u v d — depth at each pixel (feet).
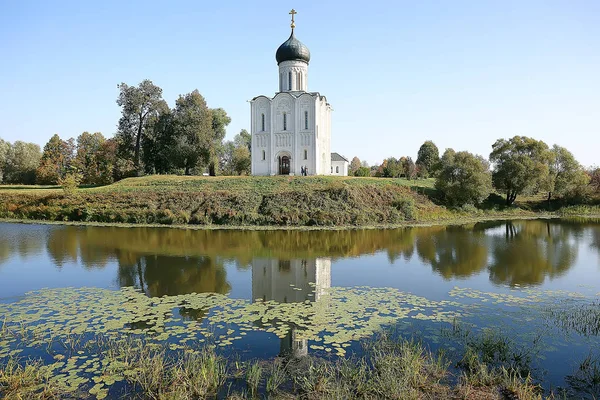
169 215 132.46
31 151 307.78
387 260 81.10
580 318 47.91
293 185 158.71
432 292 58.95
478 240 105.81
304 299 55.11
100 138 307.58
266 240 103.35
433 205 165.78
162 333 42.50
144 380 32.81
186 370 33.24
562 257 84.38
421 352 37.63
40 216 143.33
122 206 141.28
